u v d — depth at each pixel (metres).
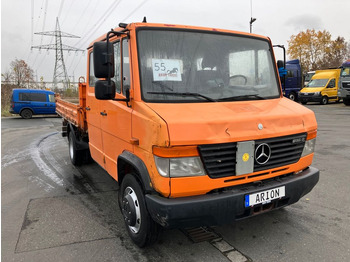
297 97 25.64
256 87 3.76
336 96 23.92
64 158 7.73
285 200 3.26
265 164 3.06
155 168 2.77
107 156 4.26
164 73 3.21
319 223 3.86
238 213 2.90
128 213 3.36
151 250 3.30
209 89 3.34
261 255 3.16
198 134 2.68
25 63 38.53
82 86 5.64
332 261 3.04
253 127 2.94
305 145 3.47
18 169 6.71
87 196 5.00
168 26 3.39
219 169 2.83
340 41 43.00
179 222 2.72
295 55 42.25
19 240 3.54
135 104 3.12
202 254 3.20
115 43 3.73
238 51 3.71
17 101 19.59
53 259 3.15
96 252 3.28
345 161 6.74
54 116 21.62
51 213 4.32
